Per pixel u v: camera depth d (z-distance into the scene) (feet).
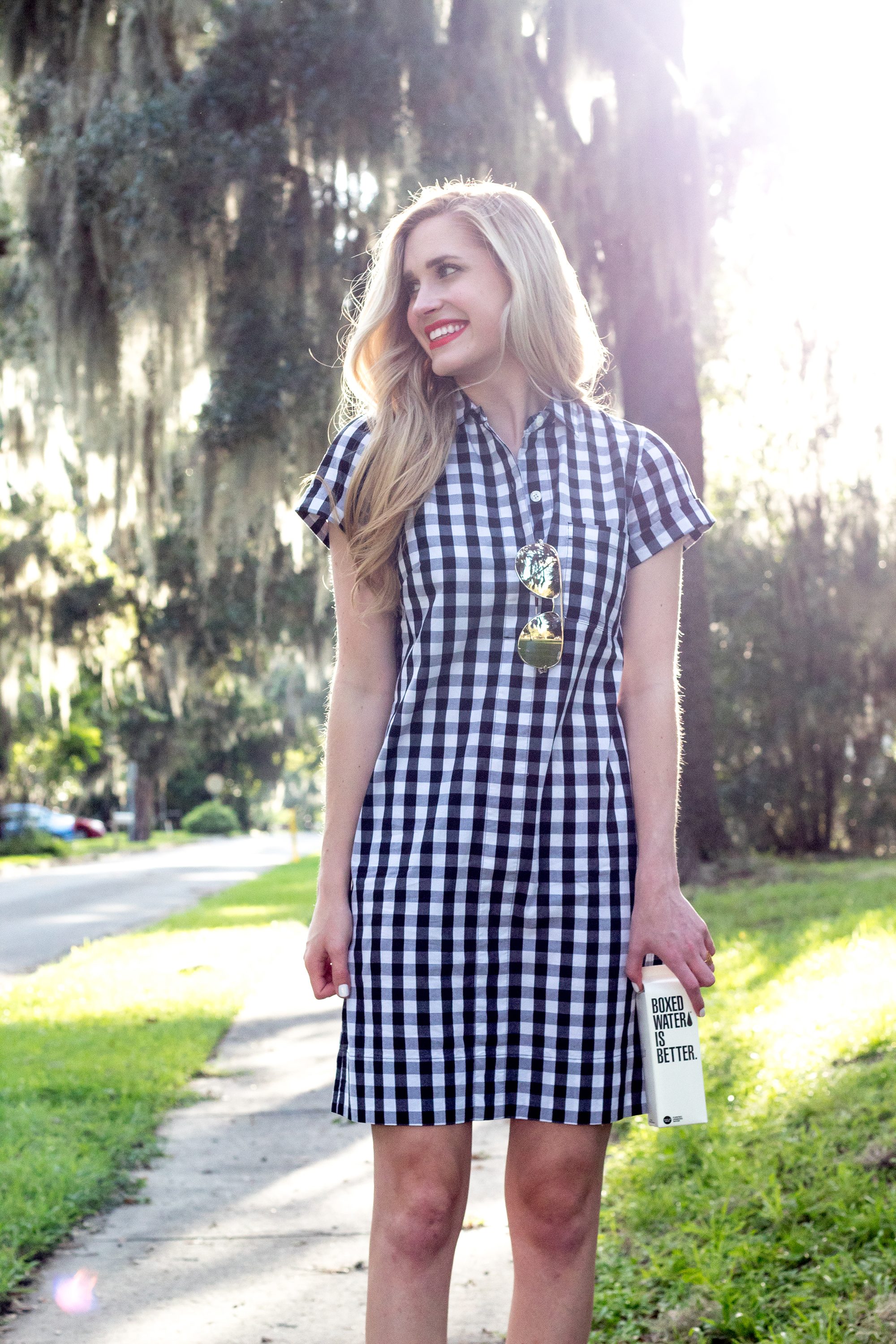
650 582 5.99
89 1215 11.85
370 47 34.09
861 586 64.69
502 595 5.67
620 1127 13.79
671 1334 8.31
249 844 164.55
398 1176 5.70
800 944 24.39
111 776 166.91
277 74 35.09
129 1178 12.85
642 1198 10.67
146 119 35.50
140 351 38.29
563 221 34.50
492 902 5.62
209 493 39.88
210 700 119.24
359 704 6.01
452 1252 5.80
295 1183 12.85
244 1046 20.68
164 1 37.45
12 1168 12.46
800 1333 7.73
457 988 5.59
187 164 35.22
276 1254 10.70
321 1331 9.02
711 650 69.05
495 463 5.87
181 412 43.55
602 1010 5.65
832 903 33.06
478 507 5.77
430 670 5.73
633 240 33.76
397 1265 5.67
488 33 34.81
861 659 67.46
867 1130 11.39
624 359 36.17
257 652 74.90
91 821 178.29
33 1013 23.98
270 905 51.78
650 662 5.96
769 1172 10.69
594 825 5.70
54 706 110.22
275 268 36.40
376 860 5.75
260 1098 16.83
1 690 74.18
